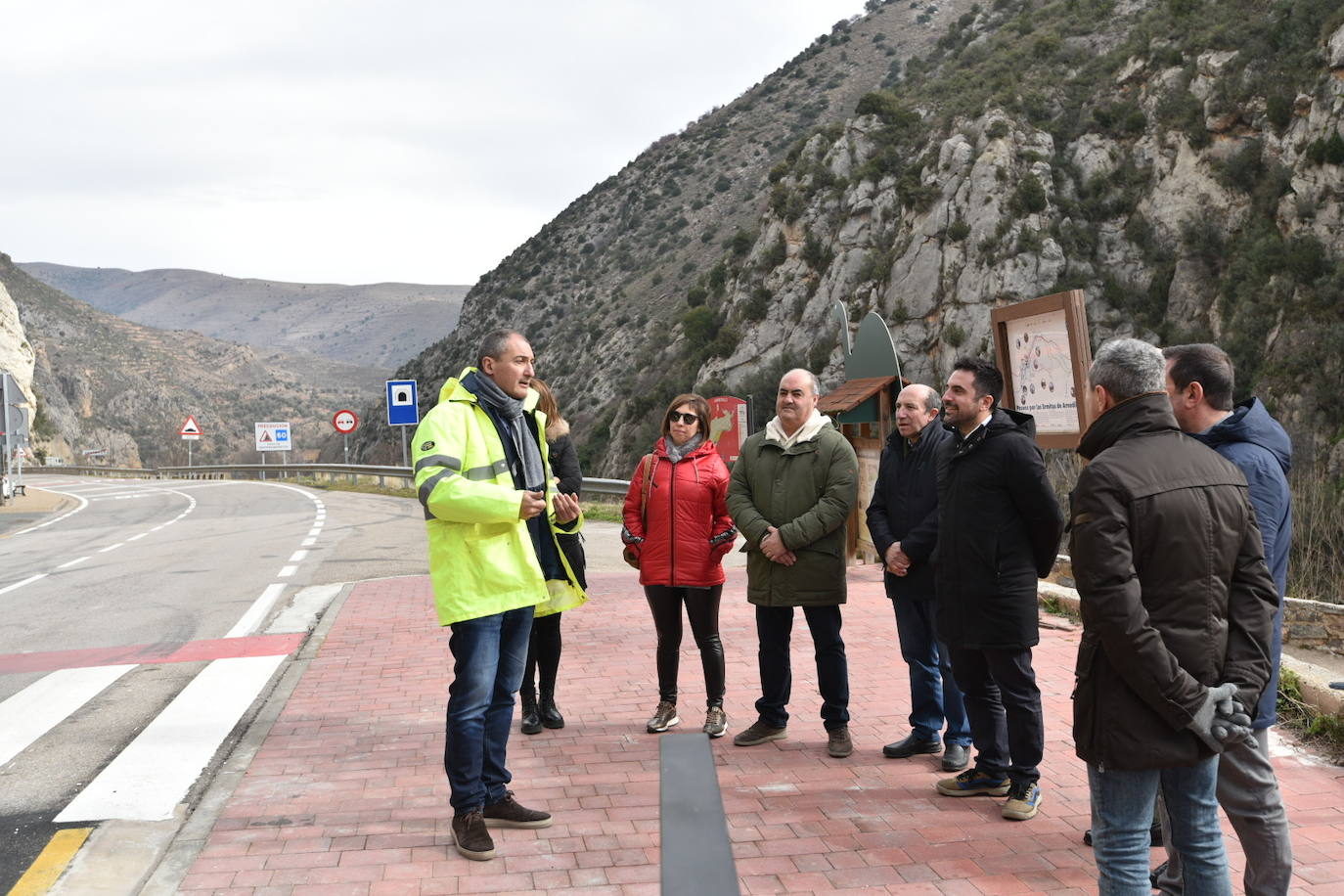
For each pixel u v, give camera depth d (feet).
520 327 357.00
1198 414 10.83
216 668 23.99
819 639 16.57
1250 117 140.15
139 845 13.39
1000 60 202.59
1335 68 125.90
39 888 12.05
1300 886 11.34
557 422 18.66
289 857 12.80
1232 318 123.65
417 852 12.92
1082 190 156.56
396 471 94.17
